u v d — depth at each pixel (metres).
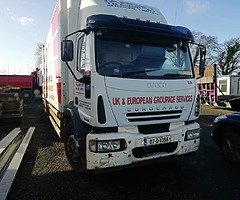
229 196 4.08
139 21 4.50
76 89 5.01
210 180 4.70
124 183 4.62
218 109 17.14
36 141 7.66
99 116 4.02
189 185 4.50
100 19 4.18
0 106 9.80
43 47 11.14
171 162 5.64
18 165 5.23
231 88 17.91
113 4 5.05
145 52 4.52
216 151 6.49
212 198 4.02
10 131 9.40
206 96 19.45
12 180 4.45
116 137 4.00
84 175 4.98
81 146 4.50
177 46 4.85
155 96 4.32
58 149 6.77
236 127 5.49
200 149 6.66
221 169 5.25
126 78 4.16
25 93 27.47
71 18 5.34
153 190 4.33
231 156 5.57
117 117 4.06
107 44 4.27
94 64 4.11
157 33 4.61
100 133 4.06
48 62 8.95
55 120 7.41
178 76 4.68
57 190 4.36
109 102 4.02
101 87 4.02
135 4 5.31
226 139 5.69
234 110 16.44
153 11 5.40
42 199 4.05
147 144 4.18
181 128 4.53
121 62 4.28
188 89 4.68
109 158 3.98
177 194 4.16
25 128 9.85
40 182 4.69
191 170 5.20
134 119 4.17
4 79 27.12
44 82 11.37
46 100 10.48
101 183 4.62
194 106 4.76
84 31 4.34
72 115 4.81
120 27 4.28
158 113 4.36
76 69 4.99
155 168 5.30
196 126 4.74
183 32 4.91
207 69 19.09
